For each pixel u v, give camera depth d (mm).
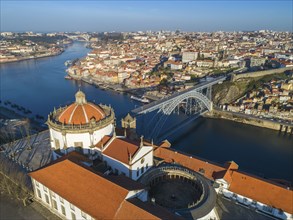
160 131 172000
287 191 77562
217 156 147125
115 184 62531
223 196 84750
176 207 69688
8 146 112812
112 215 57438
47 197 73688
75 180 67375
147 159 82500
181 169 84125
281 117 197125
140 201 61750
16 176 89625
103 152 82000
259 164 138125
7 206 76000
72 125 83188
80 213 63969
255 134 181250
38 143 115938
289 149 156750
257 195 79375
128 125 117812
